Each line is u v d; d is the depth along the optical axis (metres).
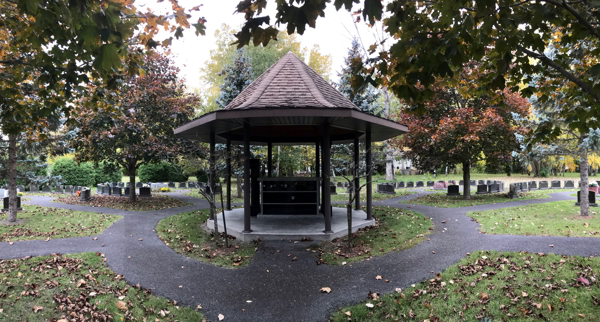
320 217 10.27
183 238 8.40
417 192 20.52
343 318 4.23
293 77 9.09
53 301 4.61
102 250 7.22
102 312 4.34
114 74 4.88
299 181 10.59
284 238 8.05
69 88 4.62
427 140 15.80
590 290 4.66
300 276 5.71
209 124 8.55
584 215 10.41
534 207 12.46
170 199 17.06
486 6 2.65
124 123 13.20
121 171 29.11
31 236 8.59
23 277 5.45
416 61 3.27
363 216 10.58
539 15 2.92
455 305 4.45
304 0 2.45
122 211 13.16
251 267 6.18
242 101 8.83
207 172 8.73
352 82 3.58
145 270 6.00
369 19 2.39
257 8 2.76
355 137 11.47
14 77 5.11
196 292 5.08
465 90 5.09
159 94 15.09
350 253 6.93
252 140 12.88
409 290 4.95
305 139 13.39
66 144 13.30
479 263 5.93
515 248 6.74
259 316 4.35
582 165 10.49
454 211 12.19
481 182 24.80
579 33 3.51
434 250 6.94
